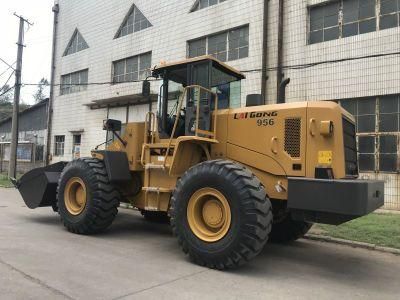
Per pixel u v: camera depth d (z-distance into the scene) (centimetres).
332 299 484
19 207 1145
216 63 710
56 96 2608
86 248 675
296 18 1468
